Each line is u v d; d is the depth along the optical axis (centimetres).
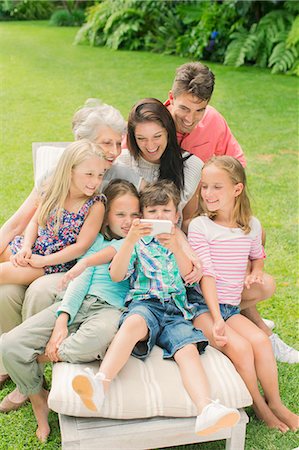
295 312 370
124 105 778
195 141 341
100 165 287
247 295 305
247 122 721
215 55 1001
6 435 273
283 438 272
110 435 232
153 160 310
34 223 303
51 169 318
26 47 1159
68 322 270
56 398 234
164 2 1089
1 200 508
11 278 289
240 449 249
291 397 299
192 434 242
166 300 277
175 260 285
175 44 1078
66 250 291
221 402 243
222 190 289
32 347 260
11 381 307
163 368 255
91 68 979
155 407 238
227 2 945
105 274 285
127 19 1130
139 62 1014
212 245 294
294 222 487
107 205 300
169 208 290
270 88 852
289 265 424
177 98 304
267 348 273
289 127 709
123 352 248
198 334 264
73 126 321
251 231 299
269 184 559
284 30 944
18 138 666
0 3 1575
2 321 293
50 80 903
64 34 1331
